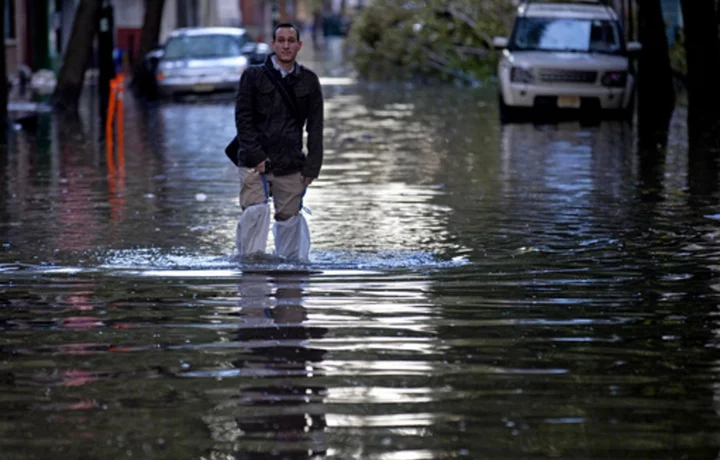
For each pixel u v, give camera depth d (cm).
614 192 3772
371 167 4528
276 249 2683
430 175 4259
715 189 3828
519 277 2430
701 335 1972
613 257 2661
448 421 1528
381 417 1542
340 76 11944
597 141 5516
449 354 1842
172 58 9275
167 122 6838
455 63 10688
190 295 2253
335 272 2481
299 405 1591
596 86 6825
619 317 2092
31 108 7581
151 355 1838
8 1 10719
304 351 1856
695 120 6612
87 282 2380
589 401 1612
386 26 11156
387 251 2731
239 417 1544
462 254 2694
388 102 8369
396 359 1812
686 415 1557
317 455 1409
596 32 7181
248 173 2622
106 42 8588
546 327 2017
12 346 1897
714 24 7069
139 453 1417
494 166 4544
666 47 7462
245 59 9244
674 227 3083
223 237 2925
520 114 7088
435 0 10769
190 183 4044
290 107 2619
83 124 6638
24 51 11400
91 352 1856
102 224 3128
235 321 2048
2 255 2677
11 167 4506
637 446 1441
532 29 7212
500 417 1544
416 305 2170
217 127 6506
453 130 6188
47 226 3092
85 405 1595
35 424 1520
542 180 4094
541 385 1686
